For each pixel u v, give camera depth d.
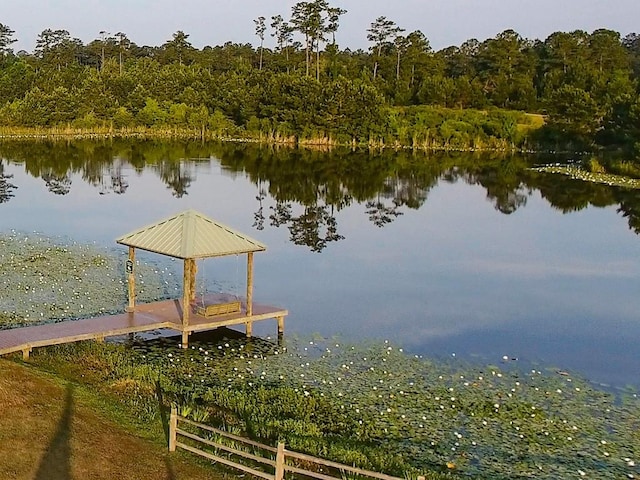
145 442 13.70
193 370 18.41
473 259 34.03
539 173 69.06
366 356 19.91
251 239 21.55
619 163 68.12
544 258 34.47
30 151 79.62
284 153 84.44
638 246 37.50
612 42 129.25
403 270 31.39
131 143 91.75
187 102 104.06
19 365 17.05
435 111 97.81
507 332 22.69
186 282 20.31
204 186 57.50
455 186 60.38
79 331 19.67
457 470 13.42
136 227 39.06
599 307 26.02
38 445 13.03
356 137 95.94
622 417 16.03
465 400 16.80
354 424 15.36
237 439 12.89
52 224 38.97
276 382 17.75
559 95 91.31
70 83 108.25
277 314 21.88
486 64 123.38
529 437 14.86
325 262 32.69
